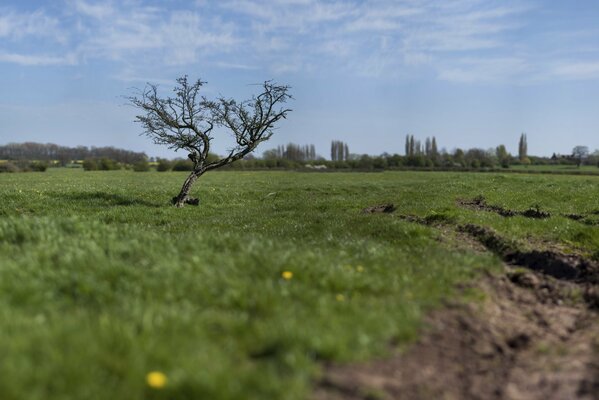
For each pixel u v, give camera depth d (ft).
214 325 19.36
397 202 82.23
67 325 17.76
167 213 76.79
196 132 83.56
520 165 377.09
